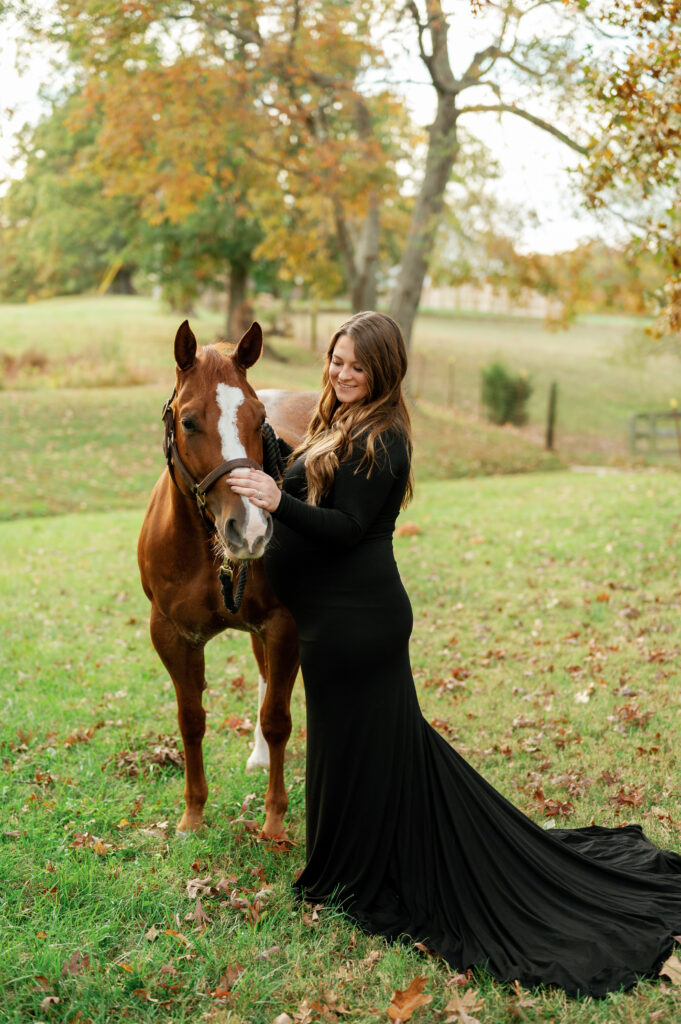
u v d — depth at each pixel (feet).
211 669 20.13
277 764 12.12
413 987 8.57
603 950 8.98
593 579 26.37
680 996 8.48
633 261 49.01
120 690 18.31
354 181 59.21
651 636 20.77
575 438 73.31
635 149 19.20
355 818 9.75
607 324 151.53
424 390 90.89
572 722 16.14
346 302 173.88
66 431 54.95
